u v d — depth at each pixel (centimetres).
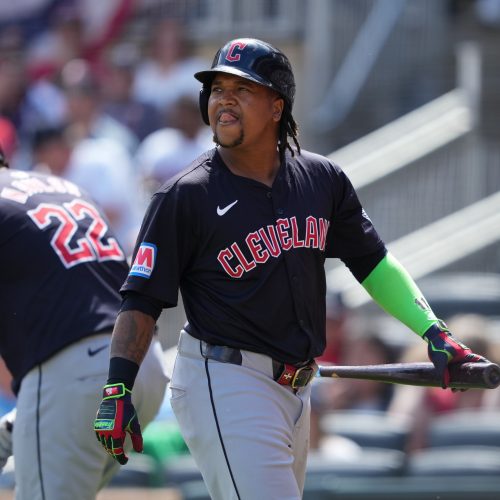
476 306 3459
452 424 2580
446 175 4331
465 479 2152
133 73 4219
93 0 4581
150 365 1552
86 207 1608
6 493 2072
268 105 1355
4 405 2586
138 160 3844
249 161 1364
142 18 4622
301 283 1364
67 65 4400
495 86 4416
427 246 4178
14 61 4472
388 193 4300
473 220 4212
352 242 1450
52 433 1505
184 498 2189
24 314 1523
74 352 1509
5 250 1529
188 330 1373
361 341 3055
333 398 2908
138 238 1356
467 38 5081
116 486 2219
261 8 4941
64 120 3769
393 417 2714
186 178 1344
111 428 1303
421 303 1430
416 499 2123
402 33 5109
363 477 2184
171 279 1338
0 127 4075
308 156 1423
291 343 1361
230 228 1338
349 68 5053
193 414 1355
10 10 4628
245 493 1319
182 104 3619
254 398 1336
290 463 1349
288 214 1364
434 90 4934
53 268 1534
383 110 4941
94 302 1530
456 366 1378
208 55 4828
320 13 5006
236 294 1343
